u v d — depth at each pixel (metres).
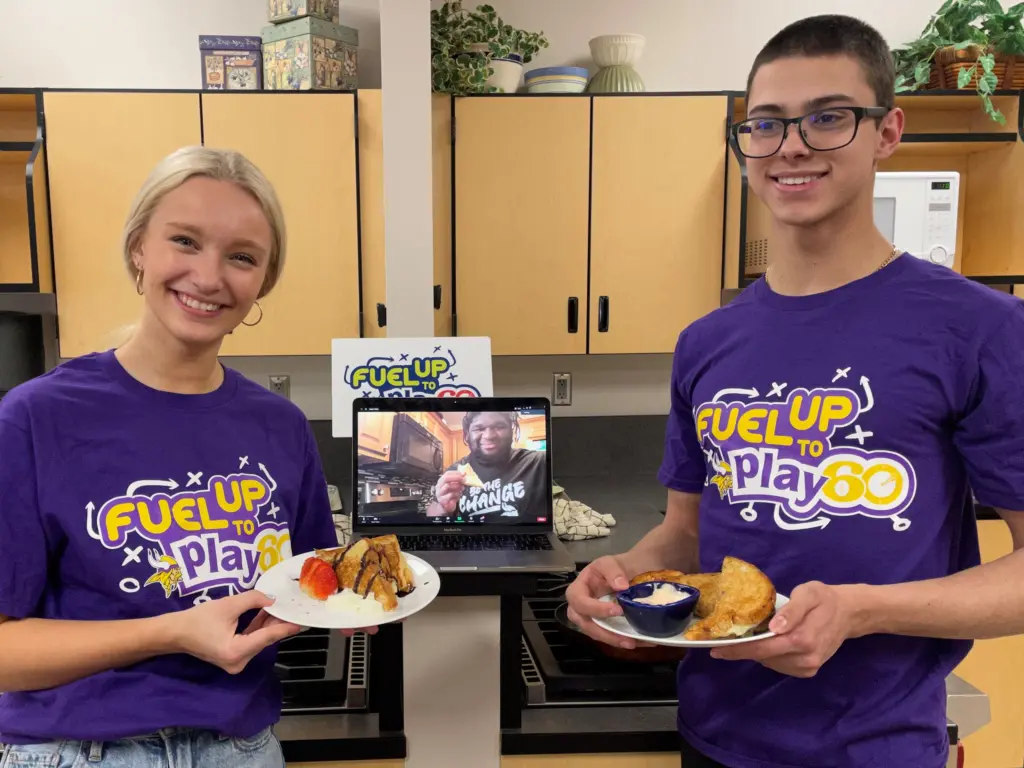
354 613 0.82
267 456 0.92
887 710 0.85
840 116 0.84
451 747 1.10
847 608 0.76
